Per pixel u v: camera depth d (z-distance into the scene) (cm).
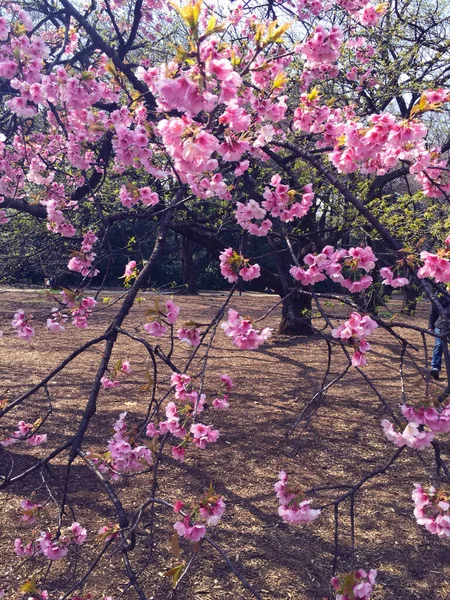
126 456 222
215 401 282
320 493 442
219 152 216
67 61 529
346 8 539
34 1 640
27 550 282
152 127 277
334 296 245
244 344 238
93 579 324
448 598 317
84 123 441
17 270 559
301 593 317
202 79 169
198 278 2631
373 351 989
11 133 476
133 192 338
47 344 1012
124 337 1098
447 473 211
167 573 174
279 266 352
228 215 590
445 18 846
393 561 352
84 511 399
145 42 691
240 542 368
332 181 278
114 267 2047
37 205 516
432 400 208
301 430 578
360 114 704
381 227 263
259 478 464
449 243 231
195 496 427
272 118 305
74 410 620
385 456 516
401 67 763
